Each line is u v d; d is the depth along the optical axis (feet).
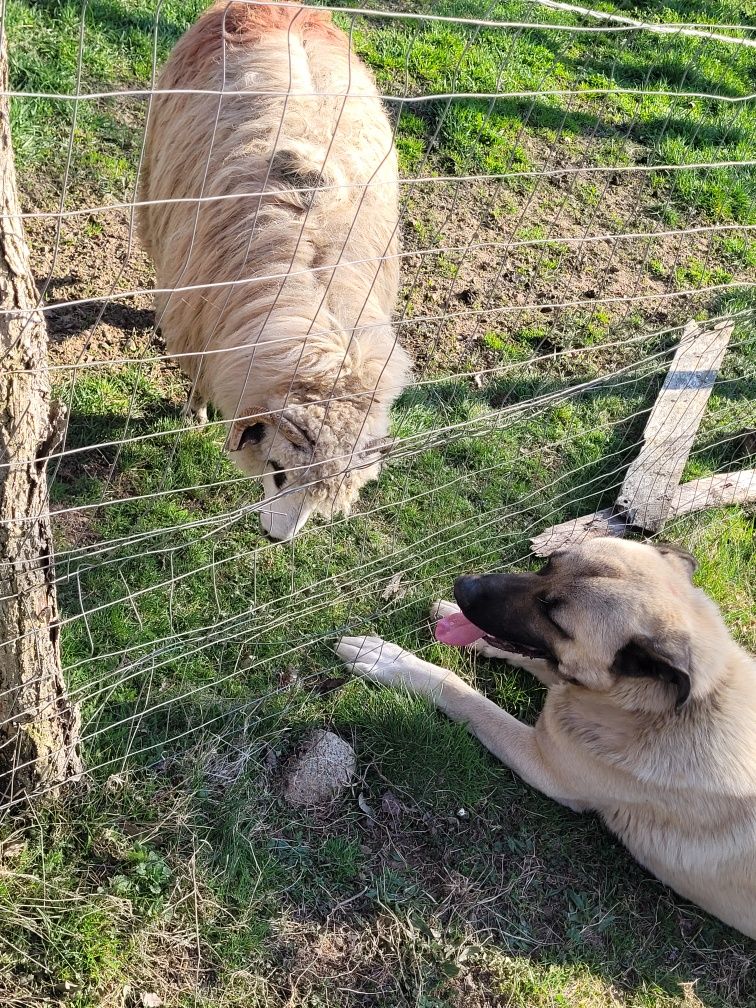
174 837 2.91
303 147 3.19
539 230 5.68
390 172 3.64
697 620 2.97
